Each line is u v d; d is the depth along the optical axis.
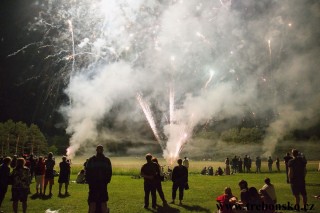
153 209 13.76
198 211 13.32
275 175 28.72
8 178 11.98
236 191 18.73
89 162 10.20
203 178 26.31
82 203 15.15
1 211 13.23
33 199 16.14
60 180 17.61
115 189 19.73
